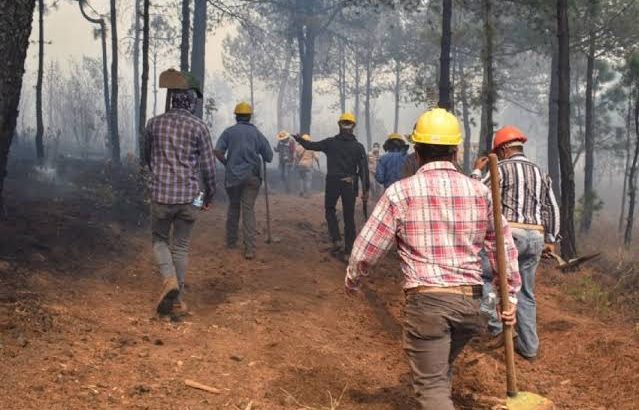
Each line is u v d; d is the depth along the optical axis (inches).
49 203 350.3
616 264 420.2
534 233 200.2
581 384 189.3
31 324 182.7
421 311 127.6
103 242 297.3
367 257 131.0
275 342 199.5
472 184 132.9
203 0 844.6
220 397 152.6
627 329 243.8
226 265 311.1
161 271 216.1
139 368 163.8
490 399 170.6
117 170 521.0
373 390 171.9
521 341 202.7
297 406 154.7
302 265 325.7
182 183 221.0
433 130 133.3
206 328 210.2
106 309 217.8
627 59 530.6
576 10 592.7
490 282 208.4
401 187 131.0
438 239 128.9
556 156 716.0
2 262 234.1
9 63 249.6
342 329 232.7
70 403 137.6
